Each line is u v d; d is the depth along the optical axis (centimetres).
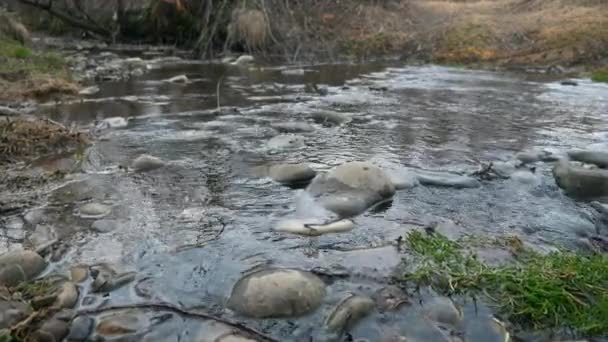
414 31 1205
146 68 910
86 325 205
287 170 370
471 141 486
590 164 411
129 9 1219
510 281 230
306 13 1239
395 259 256
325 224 294
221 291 231
